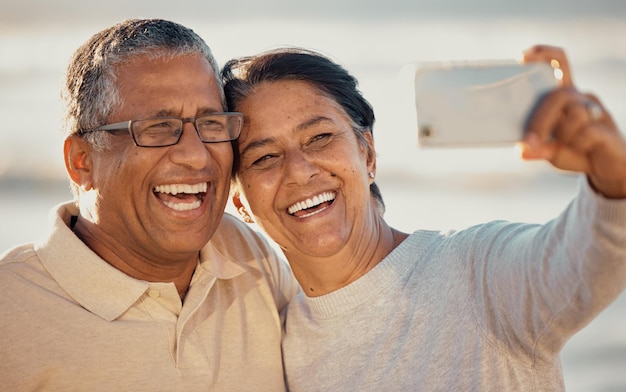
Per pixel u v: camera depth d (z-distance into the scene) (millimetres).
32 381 2457
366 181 2705
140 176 2580
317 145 2635
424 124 1891
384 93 13445
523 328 2246
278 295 3039
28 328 2498
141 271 2727
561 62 1876
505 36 16672
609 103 13141
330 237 2607
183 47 2625
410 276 2609
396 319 2572
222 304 2787
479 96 1881
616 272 1887
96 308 2564
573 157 1792
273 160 2666
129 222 2637
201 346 2643
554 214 9766
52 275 2607
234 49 16375
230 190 2867
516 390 2338
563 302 2055
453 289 2479
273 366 2768
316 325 2730
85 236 2764
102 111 2607
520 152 1838
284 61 2664
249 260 2967
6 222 10258
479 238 2488
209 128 2609
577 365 6680
